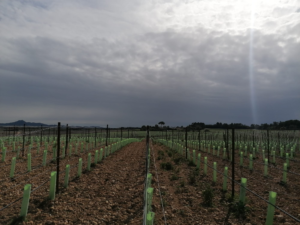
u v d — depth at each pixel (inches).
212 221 218.2
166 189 325.1
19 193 279.3
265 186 341.7
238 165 522.0
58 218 214.2
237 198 275.6
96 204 253.8
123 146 981.2
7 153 587.5
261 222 214.7
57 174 291.7
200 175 415.2
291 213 235.1
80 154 629.6
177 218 225.3
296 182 365.1
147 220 133.9
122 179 370.3
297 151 796.6
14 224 198.2
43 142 901.8
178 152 748.0
